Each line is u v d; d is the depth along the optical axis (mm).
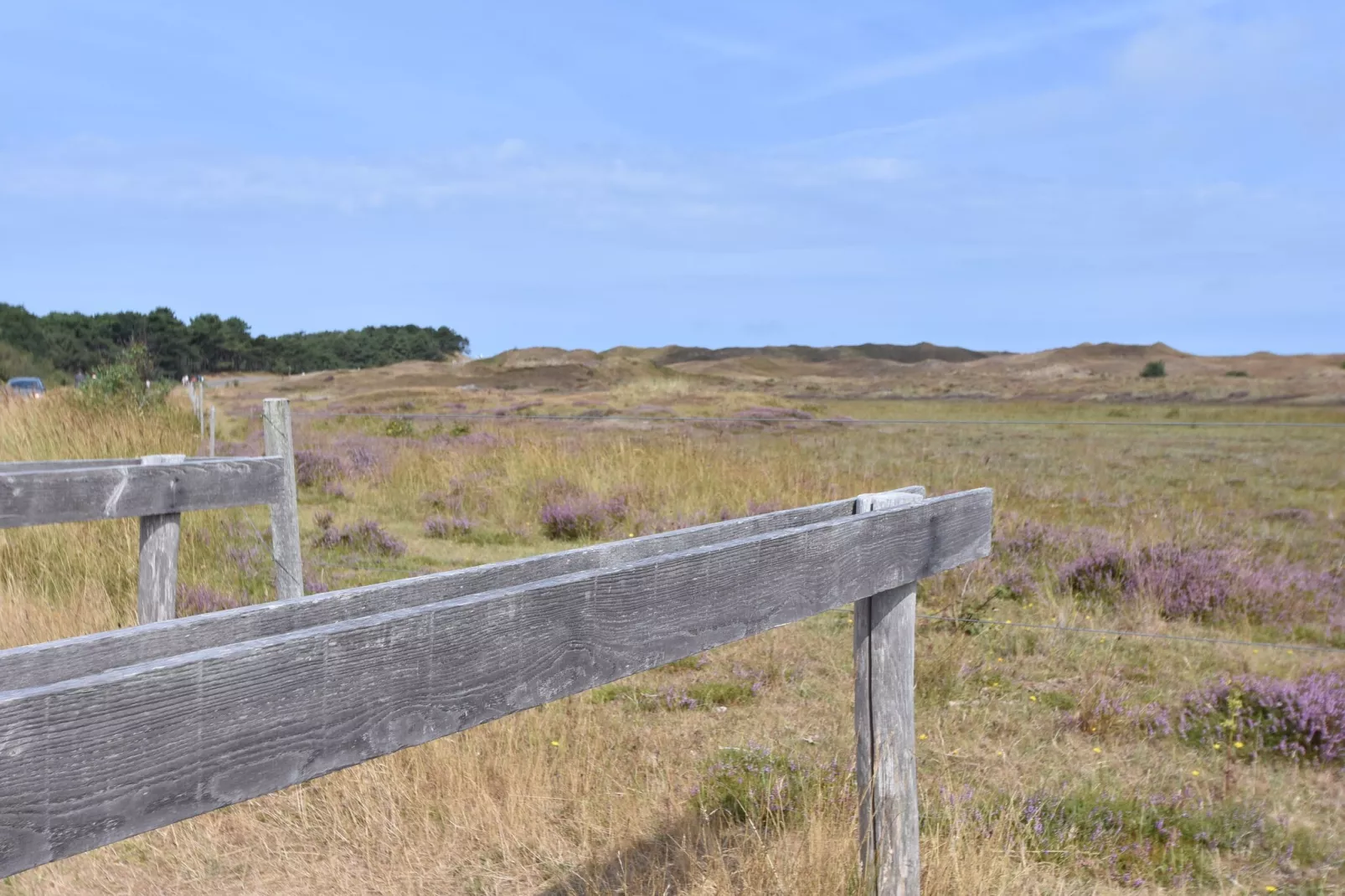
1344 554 6715
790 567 1966
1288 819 3400
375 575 6973
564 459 11180
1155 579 6109
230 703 1131
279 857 3082
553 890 2881
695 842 3115
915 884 2447
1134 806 3488
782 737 4148
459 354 109688
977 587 6230
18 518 3355
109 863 3053
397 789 3363
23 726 966
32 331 68812
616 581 1600
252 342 89812
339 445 13633
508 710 1437
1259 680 4547
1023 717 4387
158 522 3902
